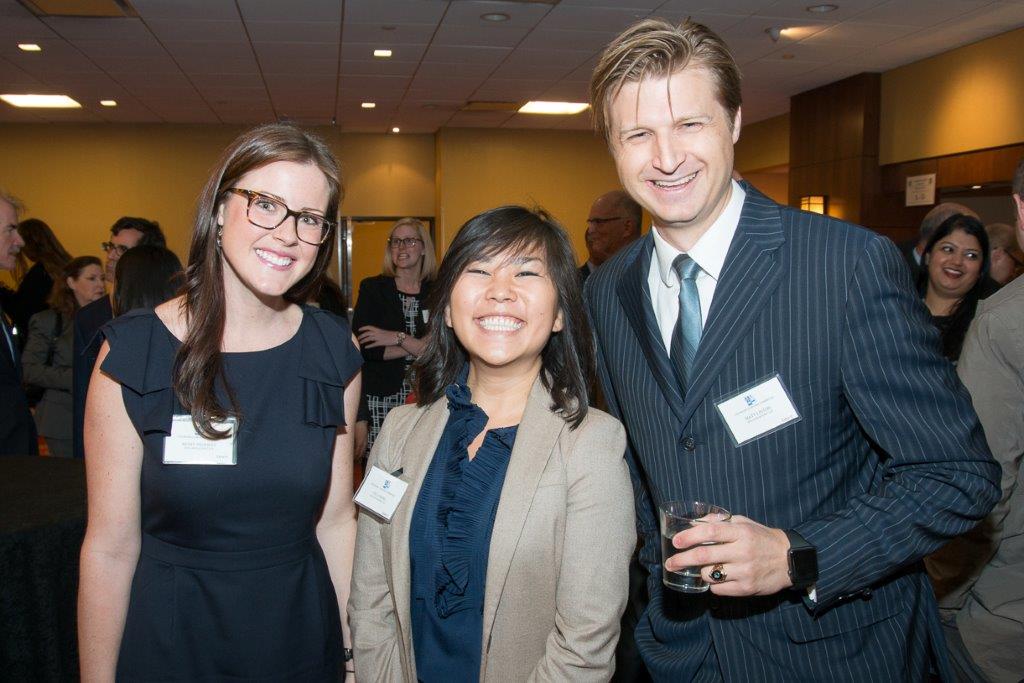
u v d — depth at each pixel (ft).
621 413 5.22
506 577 4.18
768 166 35.37
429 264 13.73
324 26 21.06
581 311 4.65
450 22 20.83
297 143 4.36
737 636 4.21
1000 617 5.68
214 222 4.46
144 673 4.38
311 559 4.78
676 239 4.30
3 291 15.84
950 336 9.86
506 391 4.74
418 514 4.58
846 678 4.05
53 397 12.87
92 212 35.63
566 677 4.06
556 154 38.68
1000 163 22.40
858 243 3.93
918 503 3.68
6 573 5.62
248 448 4.49
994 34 22.13
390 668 4.58
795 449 3.99
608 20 20.66
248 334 4.69
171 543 4.50
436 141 39.58
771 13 20.11
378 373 12.93
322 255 4.81
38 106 31.37
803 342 3.94
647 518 5.13
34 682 5.82
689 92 3.84
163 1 18.93
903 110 25.88
